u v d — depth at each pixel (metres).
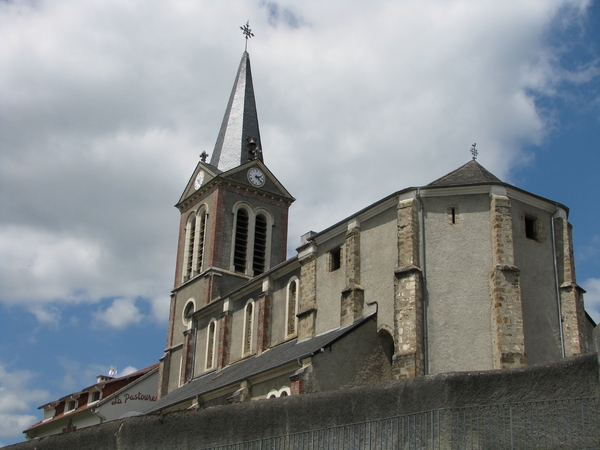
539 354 32.62
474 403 19.19
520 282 33.19
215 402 41.62
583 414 17.56
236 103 70.44
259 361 42.19
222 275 58.81
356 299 36.41
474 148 39.28
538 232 35.19
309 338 39.00
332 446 20.64
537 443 17.95
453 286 33.38
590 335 36.56
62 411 66.38
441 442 18.86
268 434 22.34
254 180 63.41
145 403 60.03
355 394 21.11
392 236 35.94
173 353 59.16
